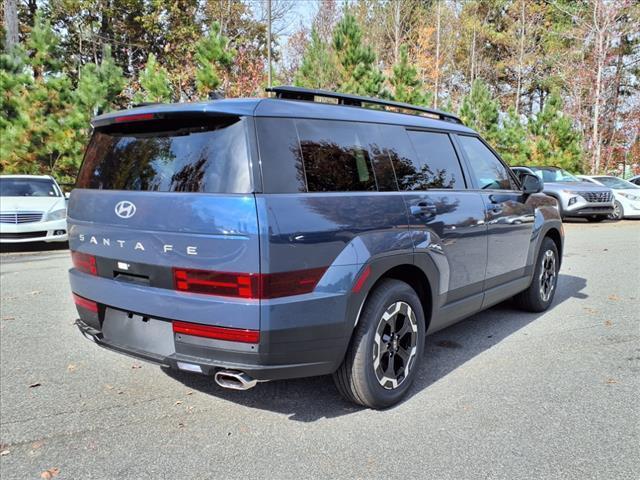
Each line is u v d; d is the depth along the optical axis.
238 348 2.66
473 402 3.46
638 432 3.05
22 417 3.26
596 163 24.48
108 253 3.12
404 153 3.63
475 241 4.07
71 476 2.64
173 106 2.96
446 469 2.67
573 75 28.09
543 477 2.60
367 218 3.10
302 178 2.84
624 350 4.43
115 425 3.16
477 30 35.06
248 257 2.57
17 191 10.82
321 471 2.67
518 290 5.01
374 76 16.33
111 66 15.28
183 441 2.97
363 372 3.14
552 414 3.28
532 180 4.82
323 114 3.15
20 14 28.67
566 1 32.25
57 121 13.30
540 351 4.42
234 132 2.75
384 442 2.95
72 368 4.07
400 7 29.36
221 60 15.97
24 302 6.06
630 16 24.94
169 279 2.81
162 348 2.91
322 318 2.81
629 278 7.36
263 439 2.99
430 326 3.75
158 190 2.90
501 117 24.25
